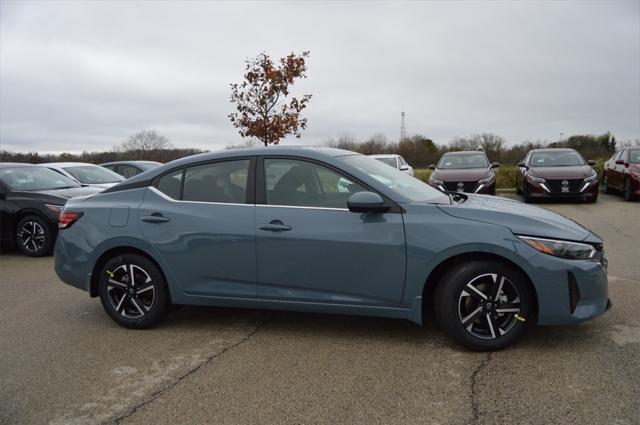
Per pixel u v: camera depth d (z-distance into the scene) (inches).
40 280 259.8
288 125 574.9
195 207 169.3
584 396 121.3
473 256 148.4
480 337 147.6
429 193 171.6
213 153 174.9
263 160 167.6
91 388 135.2
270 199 163.3
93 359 154.2
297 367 143.6
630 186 497.7
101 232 176.2
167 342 166.1
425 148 1457.9
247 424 115.0
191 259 167.5
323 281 156.8
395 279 150.6
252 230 160.7
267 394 128.4
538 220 148.1
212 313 194.2
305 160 163.6
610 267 243.4
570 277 142.3
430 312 185.8
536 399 121.0
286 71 577.9
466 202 166.7
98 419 119.6
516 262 142.3
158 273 173.3
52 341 170.2
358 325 175.5
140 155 1213.7
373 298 153.9
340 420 115.3
